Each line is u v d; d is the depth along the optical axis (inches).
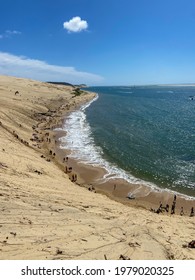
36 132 2135.8
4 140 1487.5
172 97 7234.3
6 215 642.2
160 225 847.1
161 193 1248.8
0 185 838.5
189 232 821.9
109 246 575.5
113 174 1432.1
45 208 761.0
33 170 1177.4
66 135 2208.4
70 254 514.3
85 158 1657.2
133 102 5393.7
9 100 2780.5
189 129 2657.5
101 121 2984.7
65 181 1227.9
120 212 940.0
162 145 2012.8
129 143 2044.8
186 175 1445.6
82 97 5447.8
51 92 4667.8
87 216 780.6
